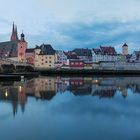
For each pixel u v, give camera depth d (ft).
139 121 104.37
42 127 94.53
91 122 102.58
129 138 81.56
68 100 168.86
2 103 153.07
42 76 539.29
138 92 224.74
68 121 104.37
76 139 80.59
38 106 141.79
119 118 110.01
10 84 302.04
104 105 146.41
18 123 100.48
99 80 411.75
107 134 85.87
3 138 81.82
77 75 620.08
